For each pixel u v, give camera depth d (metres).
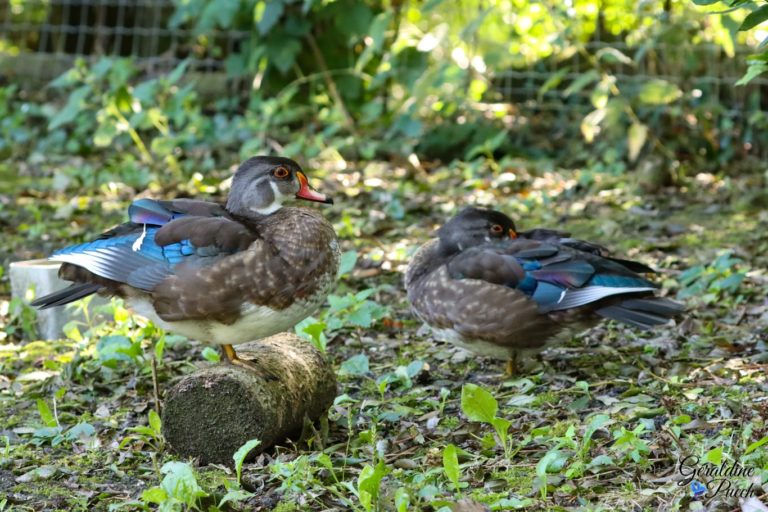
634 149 15.88
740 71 17.66
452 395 8.95
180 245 7.75
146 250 7.79
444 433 7.96
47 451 7.93
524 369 9.45
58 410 8.84
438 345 10.26
